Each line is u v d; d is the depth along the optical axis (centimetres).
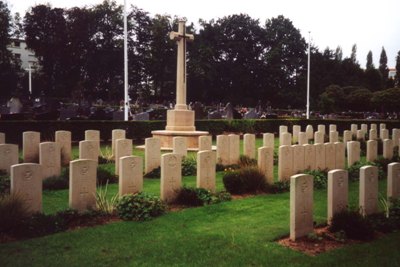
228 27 7125
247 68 7069
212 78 6575
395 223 857
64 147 1611
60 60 5725
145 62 6088
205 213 948
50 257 666
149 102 6544
